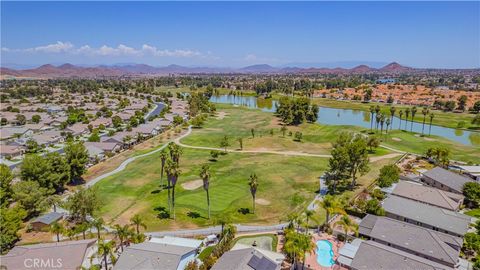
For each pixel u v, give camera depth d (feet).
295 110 597.52
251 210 246.88
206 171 236.84
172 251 175.01
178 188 291.58
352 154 279.90
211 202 261.44
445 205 231.71
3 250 187.32
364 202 235.81
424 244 176.14
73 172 297.33
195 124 576.20
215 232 213.25
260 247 192.34
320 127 557.74
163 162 286.87
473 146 428.56
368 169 289.12
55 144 464.24
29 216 236.02
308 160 375.66
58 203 248.52
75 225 222.28
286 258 178.40
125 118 626.23
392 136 475.31
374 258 160.04
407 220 215.31
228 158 384.88
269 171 335.26
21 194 230.48
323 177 316.81
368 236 194.29
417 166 340.59
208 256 182.39
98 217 234.38
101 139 465.06
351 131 509.35
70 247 180.34
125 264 163.84
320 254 183.42
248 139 480.64
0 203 237.04
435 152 346.74
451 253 169.89
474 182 258.57
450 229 198.80
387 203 232.94
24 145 427.74
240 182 305.53
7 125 561.84
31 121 593.42
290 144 453.99
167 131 541.34
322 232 209.46
